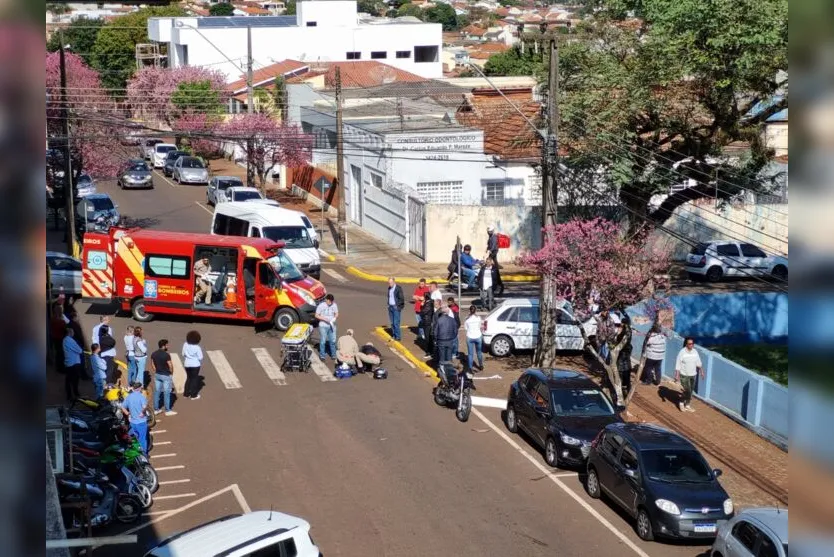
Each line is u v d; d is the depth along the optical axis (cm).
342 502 1844
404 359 2839
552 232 2450
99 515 1675
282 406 2411
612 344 2353
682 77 3112
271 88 7119
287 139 5556
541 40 2584
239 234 3859
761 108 3491
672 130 3322
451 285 3753
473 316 2659
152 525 1731
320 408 2400
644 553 1666
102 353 2306
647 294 2459
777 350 3156
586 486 1953
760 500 1880
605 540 1717
